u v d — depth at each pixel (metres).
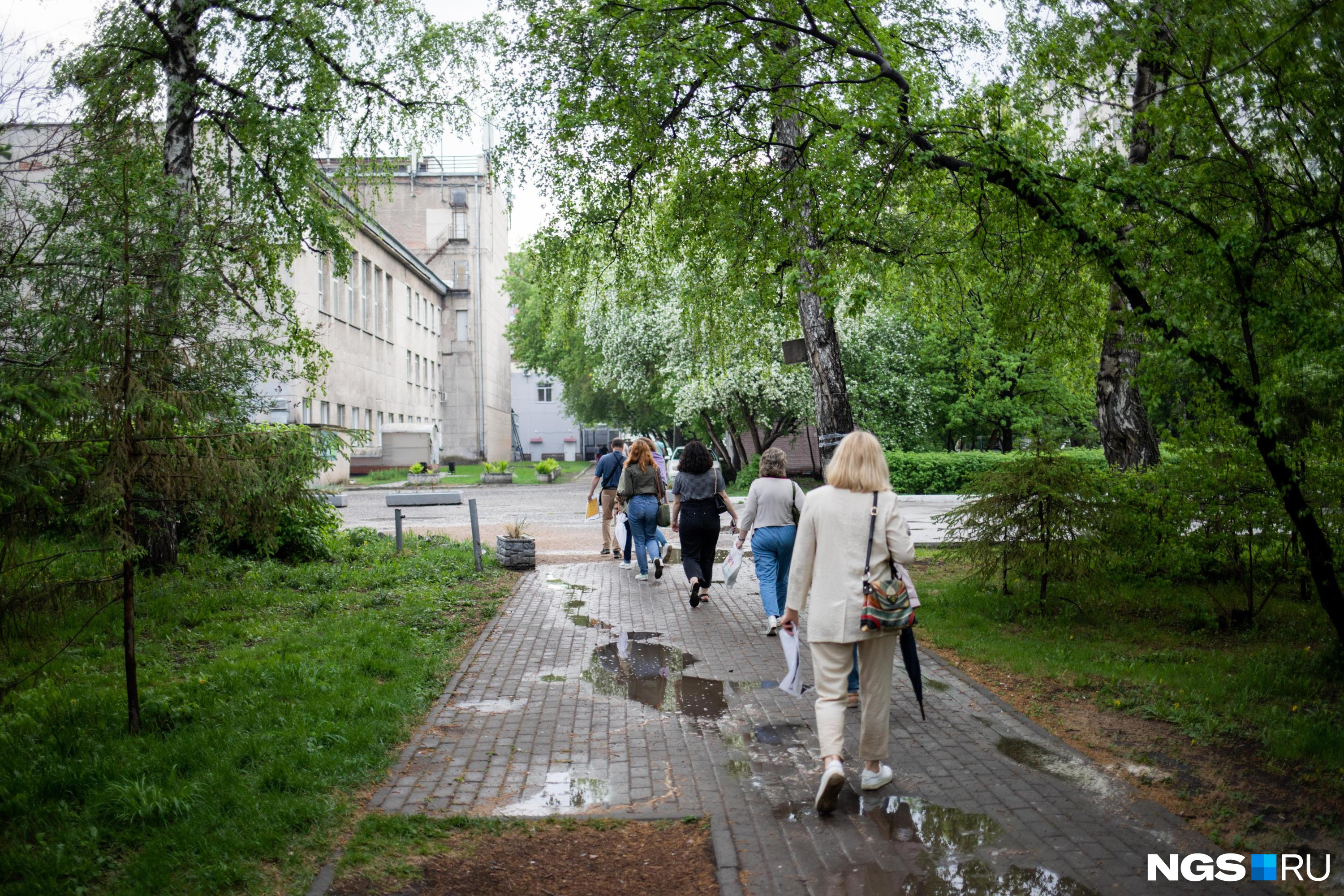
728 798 4.53
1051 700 6.29
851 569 4.47
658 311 28.59
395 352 49.97
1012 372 31.61
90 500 4.87
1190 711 5.89
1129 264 6.77
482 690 6.53
